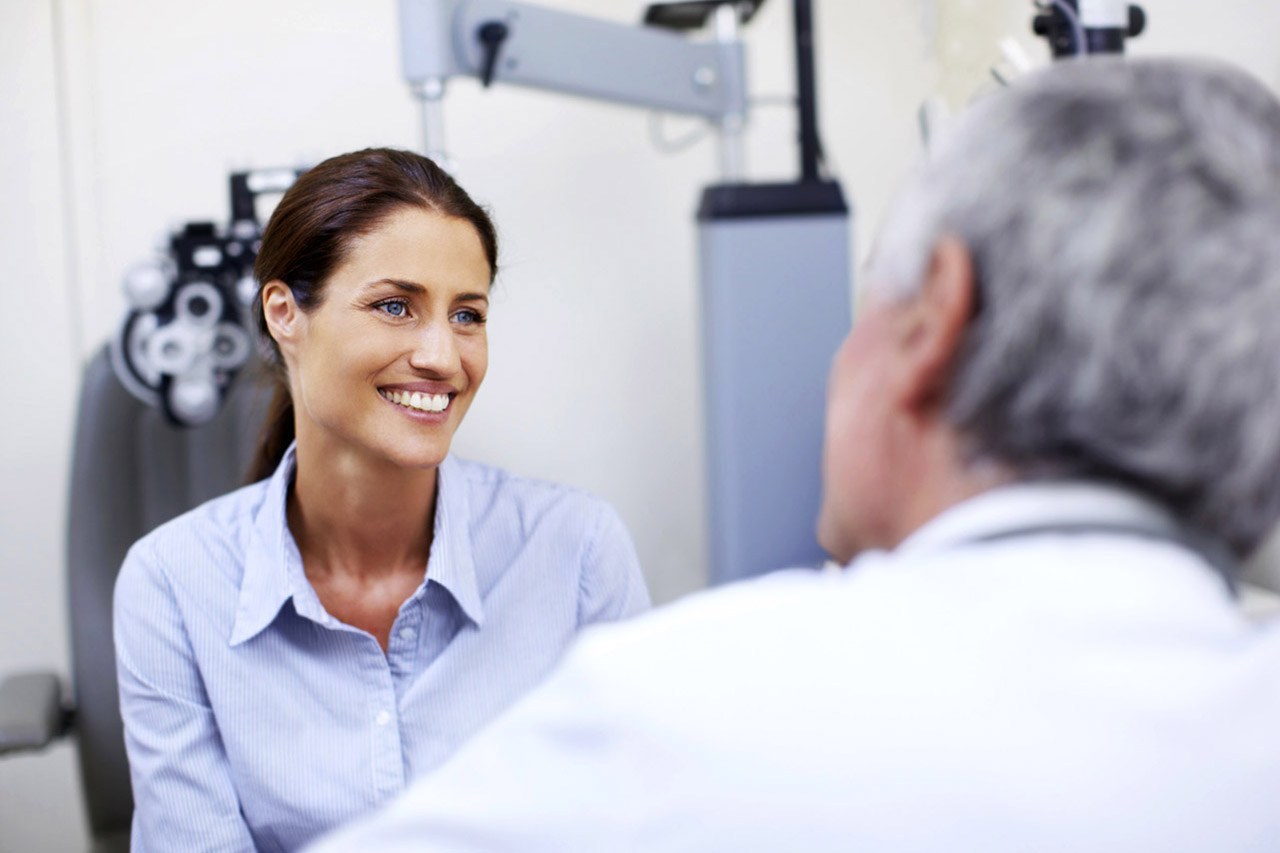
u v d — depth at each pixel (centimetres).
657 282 214
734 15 150
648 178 211
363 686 99
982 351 39
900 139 217
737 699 37
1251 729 37
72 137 187
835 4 214
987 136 40
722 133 151
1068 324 38
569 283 211
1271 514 41
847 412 46
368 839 40
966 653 37
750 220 129
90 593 137
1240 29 156
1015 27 152
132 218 191
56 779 198
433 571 98
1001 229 39
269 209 192
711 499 135
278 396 111
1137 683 36
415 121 199
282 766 98
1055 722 36
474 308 99
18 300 188
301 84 195
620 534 112
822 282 132
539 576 106
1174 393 37
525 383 212
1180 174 38
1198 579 39
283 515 100
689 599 43
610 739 38
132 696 102
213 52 192
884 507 45
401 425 96
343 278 93
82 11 186
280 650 99
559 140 207
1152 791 35
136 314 145
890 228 44
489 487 111
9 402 190
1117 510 39
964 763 35
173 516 145
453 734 100
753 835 35
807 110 135
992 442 40
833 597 40
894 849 35
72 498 139
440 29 126
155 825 99
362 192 94
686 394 218
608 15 205
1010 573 38
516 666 103
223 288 148
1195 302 37
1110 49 119
